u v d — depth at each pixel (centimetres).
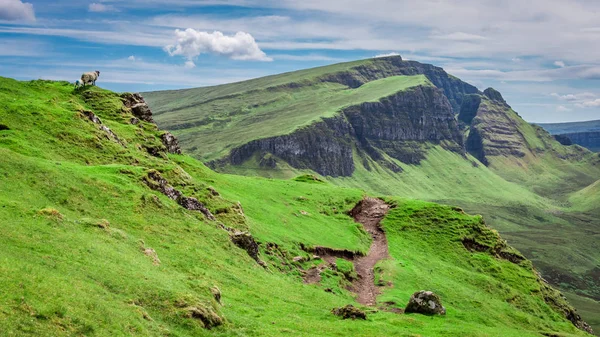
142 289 3572
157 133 11888
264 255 7544
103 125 9256
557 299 12144
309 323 4434
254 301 4769
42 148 7269
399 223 13375
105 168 6600
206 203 8062
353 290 8256
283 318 4409
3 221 3800
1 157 5294
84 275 3388
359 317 5062
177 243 5419
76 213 4978
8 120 7606
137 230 5262
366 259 10350
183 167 11162
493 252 12975
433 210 14225
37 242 3631
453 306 8588
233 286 4994
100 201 5497
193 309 3541
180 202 6781
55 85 11975
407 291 8425
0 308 2425
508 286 11125
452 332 5069
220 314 3781
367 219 13675
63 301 2780
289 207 11894
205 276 4844
